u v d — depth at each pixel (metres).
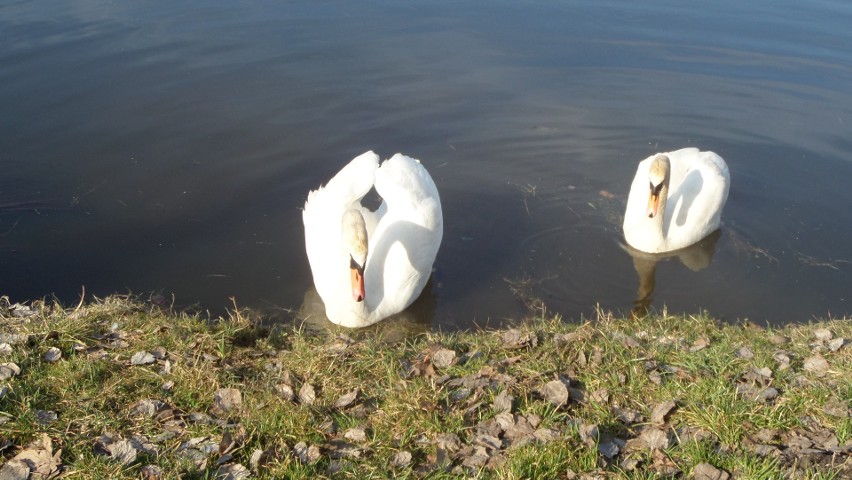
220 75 14.11
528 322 8.77
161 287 9.19
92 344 6.81
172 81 13.85
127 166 11.51
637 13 17.11
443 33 16.06
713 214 10.34
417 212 9.19
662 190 10.05
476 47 15.45
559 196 11.38
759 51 15.28
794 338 7.38
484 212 10.98
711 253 10.24
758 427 5.53
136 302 8.46
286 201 10.94
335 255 9.02
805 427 5.54
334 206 9.31
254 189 11.16
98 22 16.14
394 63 14.72
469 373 6.45
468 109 13.37
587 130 12.95
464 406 5.96
